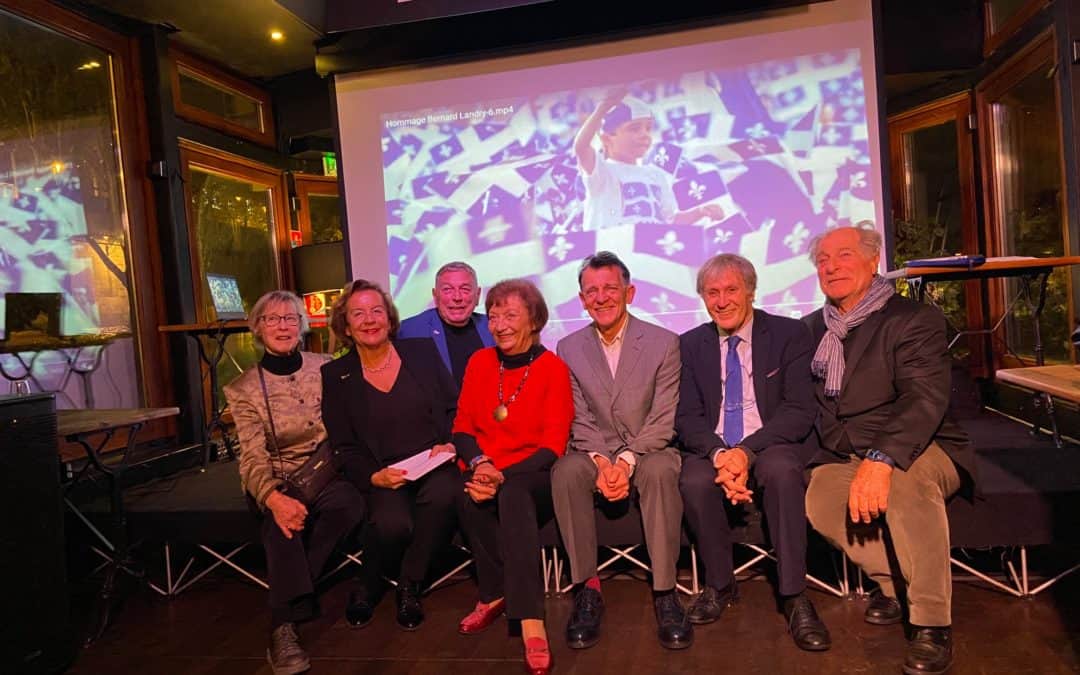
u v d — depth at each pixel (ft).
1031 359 13.64
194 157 15.24
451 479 7.77
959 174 16.07
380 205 13.41
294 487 7.83
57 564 7.17
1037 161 13.28
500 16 12.69
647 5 12.26
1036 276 11.05
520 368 7.80
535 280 12.92
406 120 13.25
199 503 9.75
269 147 18.06
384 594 8.94
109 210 13.33
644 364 8.05
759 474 7.04
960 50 15.06
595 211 12.67
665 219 12.43
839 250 7.32
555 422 7.63
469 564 9.36
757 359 7.77
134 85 14.05
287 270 18.57
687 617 7.17
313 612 8.23
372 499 7.68
